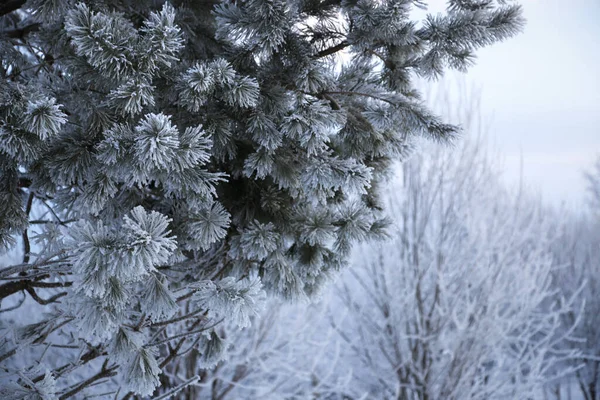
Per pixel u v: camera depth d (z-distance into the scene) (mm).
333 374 7008
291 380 6133
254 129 1797
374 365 6652
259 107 1814
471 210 6531
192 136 1450
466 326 5945
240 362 4934
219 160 2102
